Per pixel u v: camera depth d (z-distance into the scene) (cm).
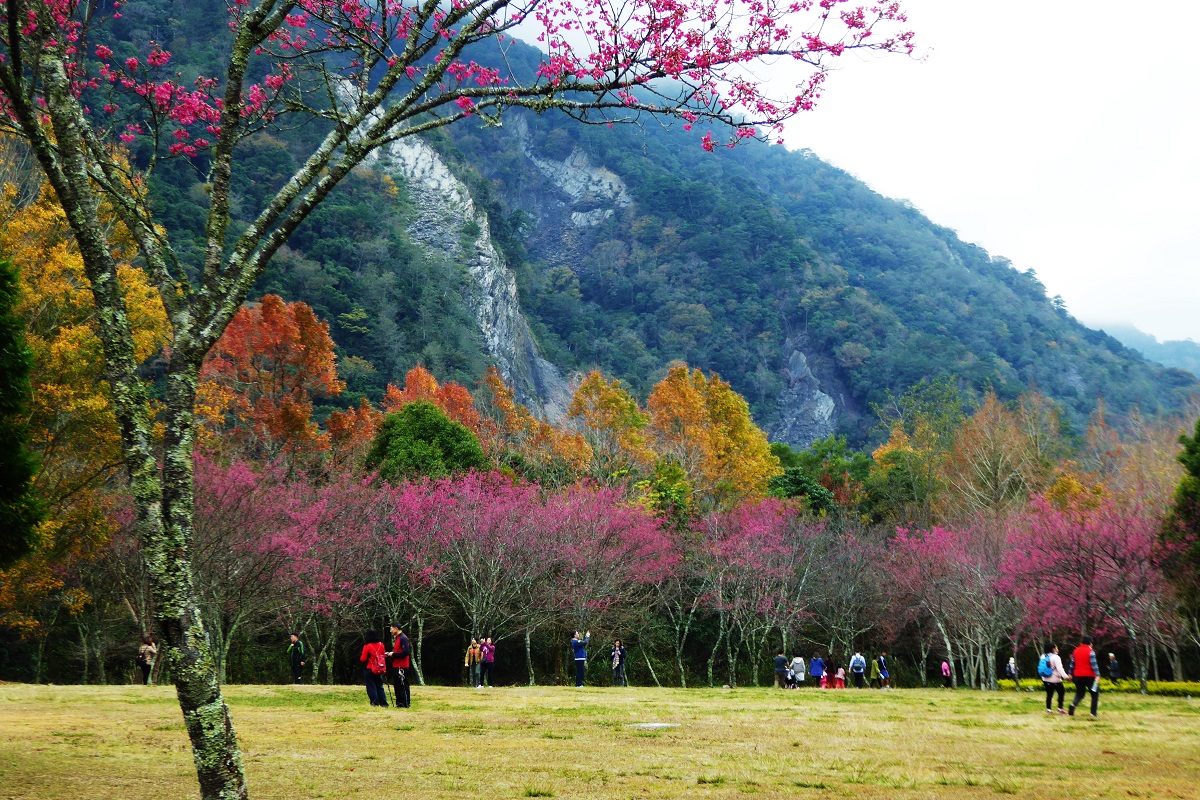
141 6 11231
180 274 685
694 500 5006
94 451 2889
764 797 834
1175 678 4016
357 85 825
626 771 990
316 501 3456
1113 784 926
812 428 16662
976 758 1125
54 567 3023
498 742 1249
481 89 800
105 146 754
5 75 667
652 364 16812
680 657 4022
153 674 3006
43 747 1138
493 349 13950
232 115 718
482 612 3331
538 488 4131
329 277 11469
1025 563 3359
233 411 5828
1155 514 3459
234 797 598
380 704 1836
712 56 816
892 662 4862
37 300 2789
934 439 6247
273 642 3900
